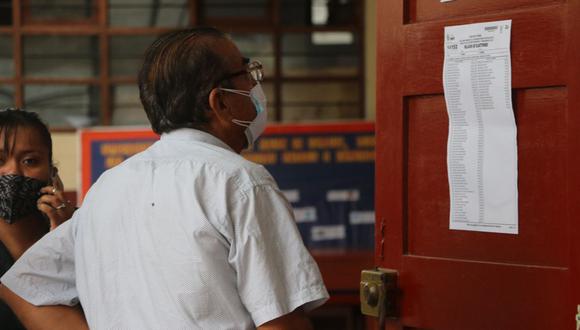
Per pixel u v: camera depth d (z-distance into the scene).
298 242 2.08
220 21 7.17
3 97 7.05
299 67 7.20
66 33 7.05
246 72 2.27
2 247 2.67
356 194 6.02
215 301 2.04
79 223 2.31
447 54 2.55
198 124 2.22
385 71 2.72
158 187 2.12
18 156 2.69
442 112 2.59
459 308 2.55
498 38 2.45
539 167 2.40
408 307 2.66
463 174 2.54
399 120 2.68
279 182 6.02
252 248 2.03
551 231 2.38
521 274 2.42
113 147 5.99
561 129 2.35
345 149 6.02
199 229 2.04
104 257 2.18
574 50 2.31
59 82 7.08
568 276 2.33
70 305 2.45
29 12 7.05
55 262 2.44
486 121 2.49
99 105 7.13
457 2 2.55
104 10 7.07
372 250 5.90
